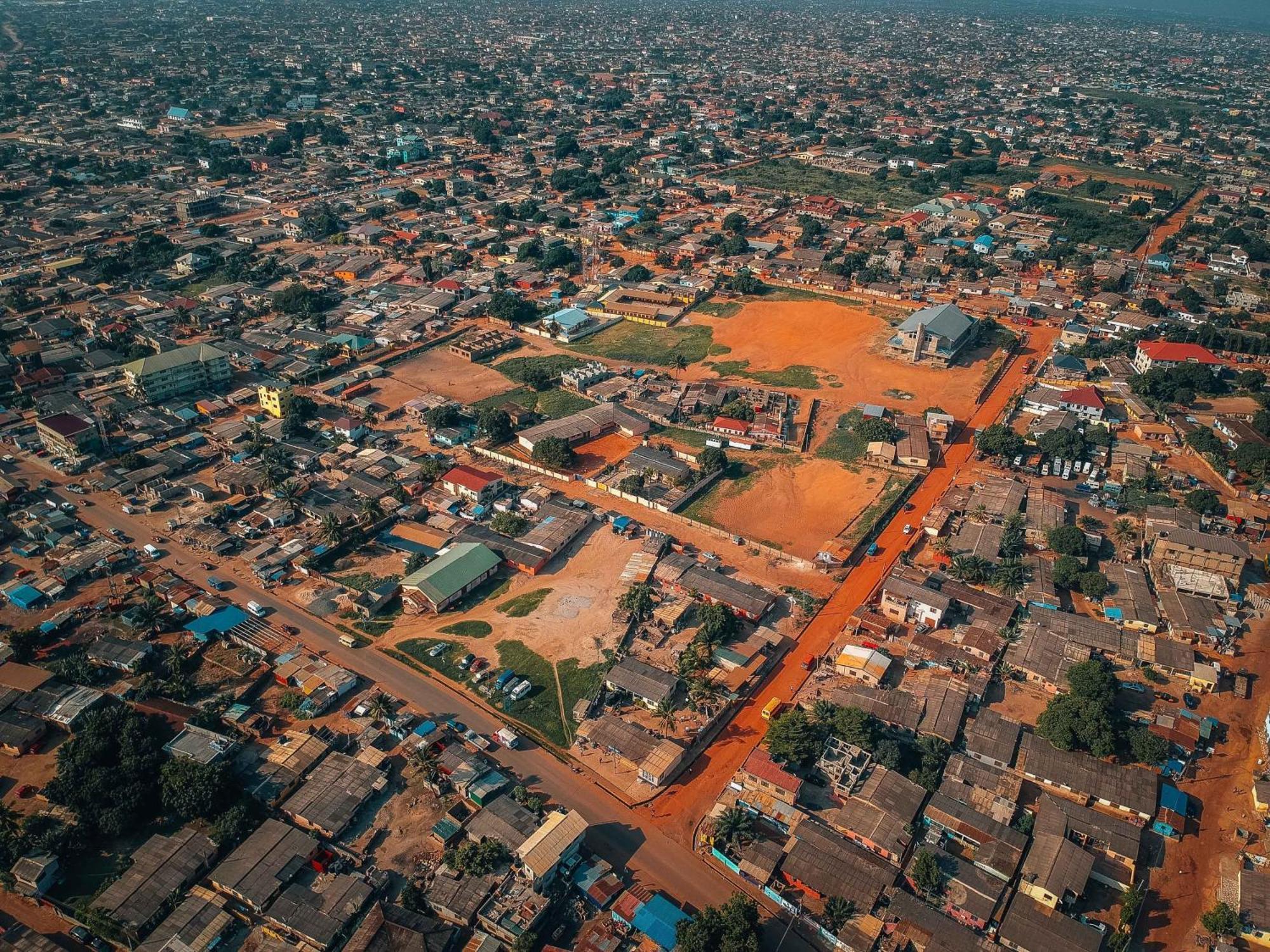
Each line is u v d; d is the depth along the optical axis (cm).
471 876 11225
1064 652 15088
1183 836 12175
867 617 16050
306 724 13850
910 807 12219
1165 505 19525
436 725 13712
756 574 17650
